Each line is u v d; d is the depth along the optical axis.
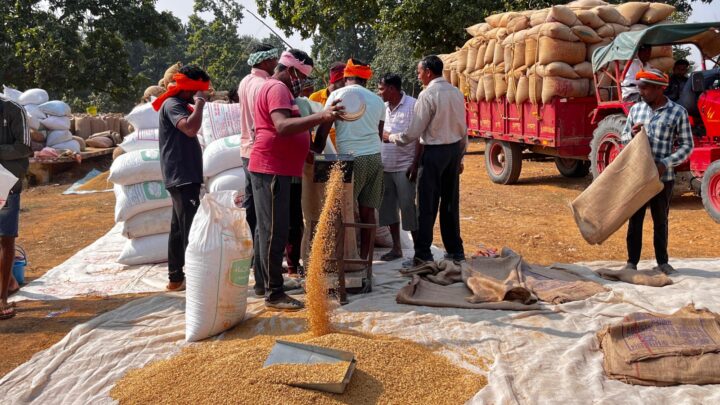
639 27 10.17
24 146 4.85
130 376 3.73
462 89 13.02
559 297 4.81
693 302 4.46
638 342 3.72
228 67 52.78
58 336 4.53
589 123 10.20
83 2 29.55
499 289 4.86
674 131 5.25
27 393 3.57
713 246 6.99
